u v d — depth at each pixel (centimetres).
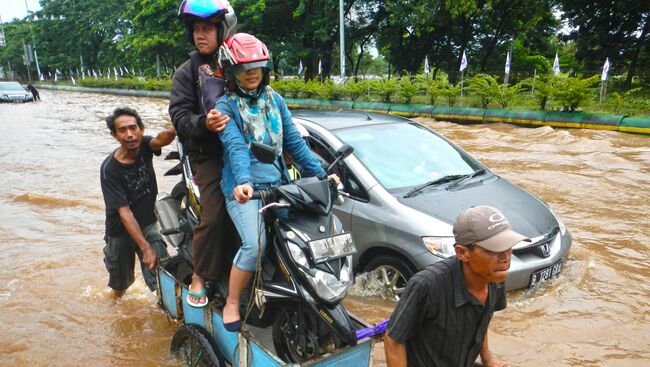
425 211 423
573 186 780
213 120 258
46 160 1092
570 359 352
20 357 369
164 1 3350
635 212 661
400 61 3425
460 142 1201
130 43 4003
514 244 185
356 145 489
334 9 2895
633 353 358
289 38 3247
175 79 308
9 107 2694
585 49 2505
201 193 296
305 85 2323
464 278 202
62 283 493
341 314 255
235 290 274
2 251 574
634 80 2219
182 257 391
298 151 301
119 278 427
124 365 357
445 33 2973
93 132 1579
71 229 649
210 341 293
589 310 413
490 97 1592
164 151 1165
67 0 6250
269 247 279
